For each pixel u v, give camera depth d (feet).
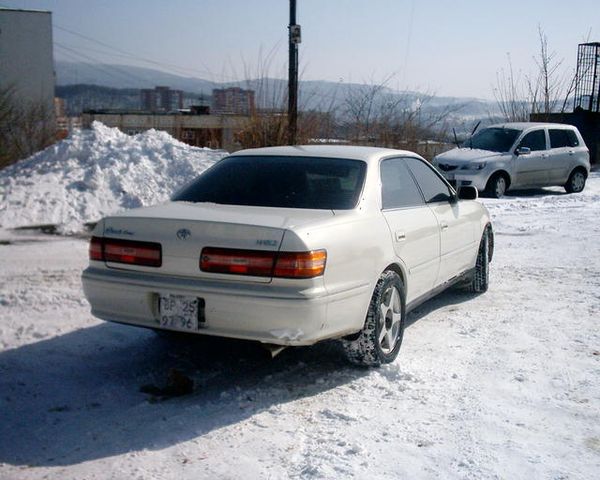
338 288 14.66
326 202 16.30
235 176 17.57
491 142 55.21
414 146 56.03
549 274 27.55
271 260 13.96
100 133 42.42
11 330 19.13
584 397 15.30
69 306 21.39
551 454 12.67
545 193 57.16
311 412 14.35
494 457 12.48
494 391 15.56
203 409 14.51
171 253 14.61
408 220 17.99
